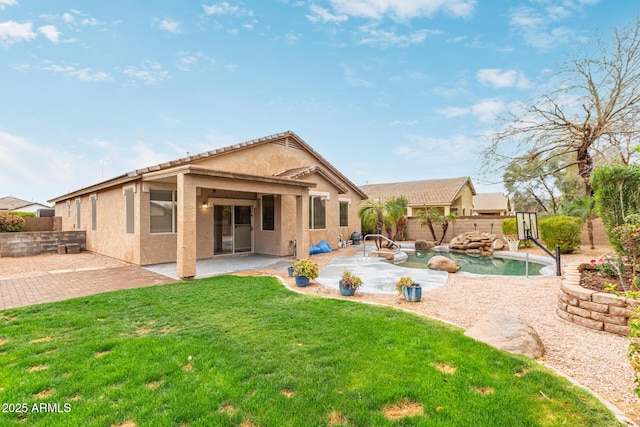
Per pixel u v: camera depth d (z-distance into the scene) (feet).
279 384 10.94
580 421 9.17
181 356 12.99
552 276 30.63
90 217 51.72
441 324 16.74
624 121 46.44
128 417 9.33
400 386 10.79
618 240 20.51
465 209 104.32
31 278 29.96
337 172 62.28
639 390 9.15
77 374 11.60
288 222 46.06
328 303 20.85
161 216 38.42
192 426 8.91
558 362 12.88
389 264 39.37
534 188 85.76
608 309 15.84
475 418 9.23
